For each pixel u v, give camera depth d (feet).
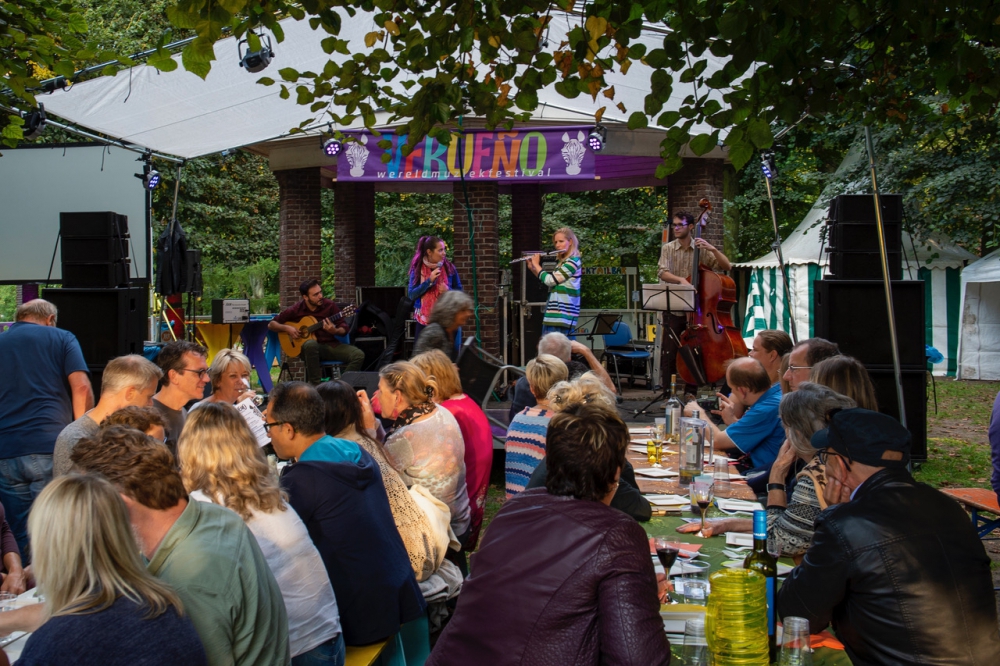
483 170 31.78
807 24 11.31
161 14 60.64
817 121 14.57
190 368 15.25
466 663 6.92
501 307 36.29
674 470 16.01
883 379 25.43
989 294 52.24
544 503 7.11
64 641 5.97
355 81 13.03
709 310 29.96
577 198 69.00
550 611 6.59
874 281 25.14
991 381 51.98
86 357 25.99
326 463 10.52
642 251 66.33
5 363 17.04
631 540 6.73
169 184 66.74
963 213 43.78
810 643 8.41
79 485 6.28
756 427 16.38
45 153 35.94
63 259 26.30
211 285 71.20
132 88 26.45
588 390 14.29
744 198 62.85
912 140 43.27
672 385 23.41
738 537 11.30
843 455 8.03
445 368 15.55
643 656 6.34
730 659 7.30
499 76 12.80
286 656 7.97
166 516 7.46
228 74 25.98
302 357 34.83
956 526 7.64
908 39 12.86
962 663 7.22
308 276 38.83
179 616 6.51
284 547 9.18
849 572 7.50
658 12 11.45
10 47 18.97
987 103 12.94
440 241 28.58
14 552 12.80
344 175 32.09
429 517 12.06
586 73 11.97
